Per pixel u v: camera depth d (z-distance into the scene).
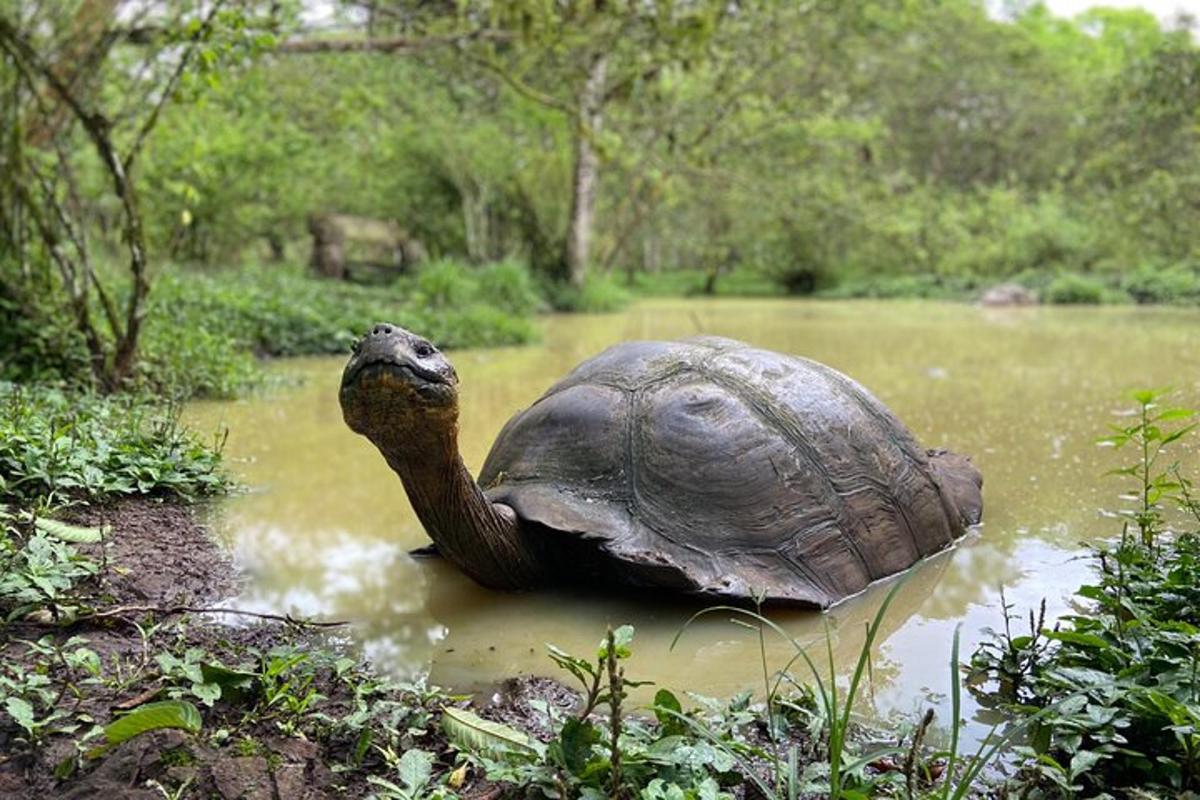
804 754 2.46
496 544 3.55
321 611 3.53
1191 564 3.09
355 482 5.29
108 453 4.52
